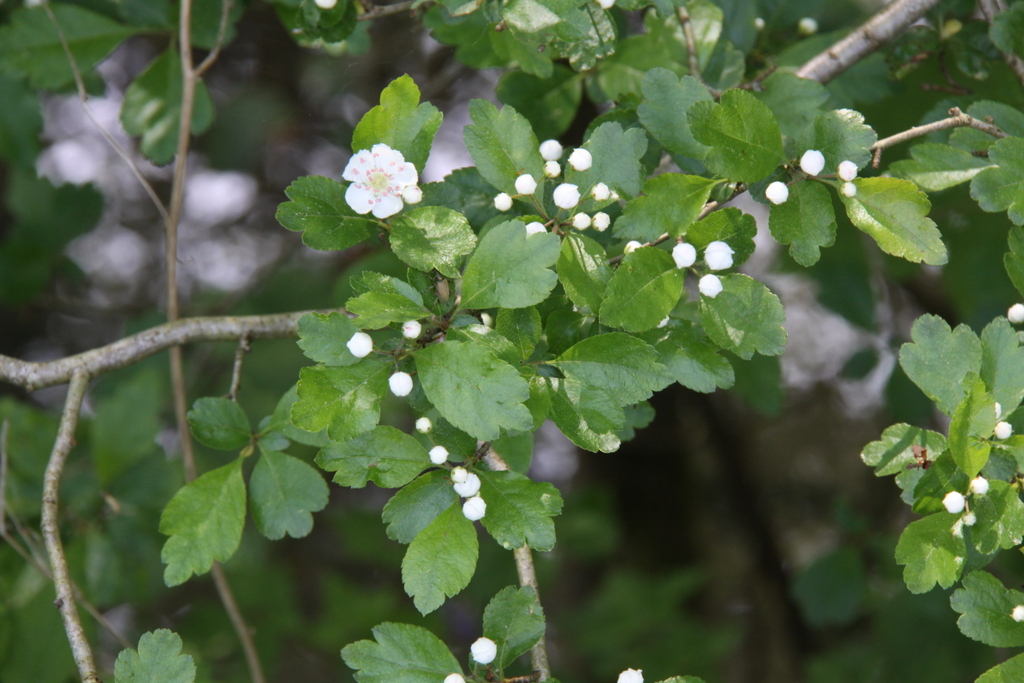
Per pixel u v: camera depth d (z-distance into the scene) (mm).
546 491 837
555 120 950
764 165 843
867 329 1214
